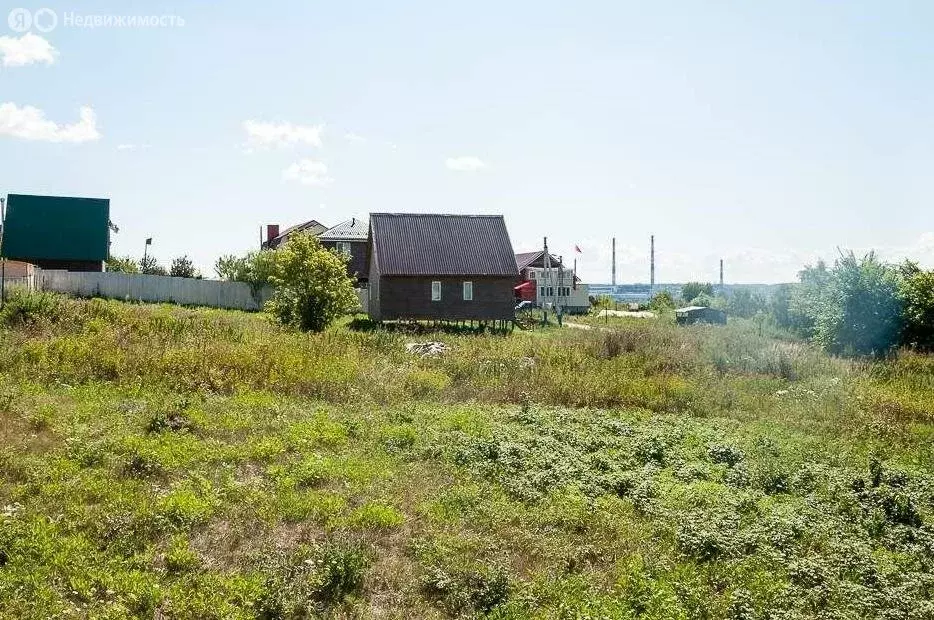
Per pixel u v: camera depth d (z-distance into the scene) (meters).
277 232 66.94
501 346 24.30
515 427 14.31
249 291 42.72
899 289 26.73
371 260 42.56
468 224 42.06
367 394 16.28
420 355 22.61
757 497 10.59
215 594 7.02
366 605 7.23
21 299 21.19
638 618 7.09
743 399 18.50
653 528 9.31
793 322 33.47
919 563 8.62
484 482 10.76
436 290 39.53
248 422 12.81
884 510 10.26
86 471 9.68
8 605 6.47
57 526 8.05
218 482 9.81
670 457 12.67
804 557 8.57
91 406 12.87
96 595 6.92
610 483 10.95
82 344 16.91
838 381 20.16
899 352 25.33
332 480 10.29
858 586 7.74
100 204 47.41
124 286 40.00
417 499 9.86
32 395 13.25
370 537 8.61
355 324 37.34
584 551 8.62
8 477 9.31
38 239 45.19
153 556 7.67
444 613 7.28
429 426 13.78
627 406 17.70
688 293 73.44
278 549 8.10
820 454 13.37
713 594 7.64
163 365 16.12
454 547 8.40
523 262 67.81
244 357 17.20
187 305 39.72
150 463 10.13
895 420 16.38
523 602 7.36
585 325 42.56
